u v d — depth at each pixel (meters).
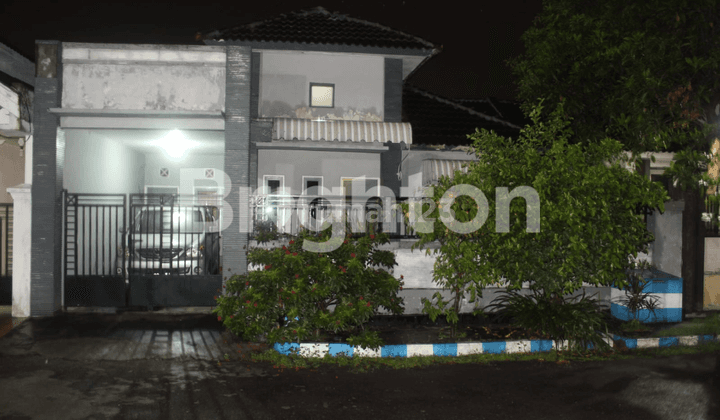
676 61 9.05
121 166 14.76
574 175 8.09
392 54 12.84
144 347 8.37
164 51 10.75
